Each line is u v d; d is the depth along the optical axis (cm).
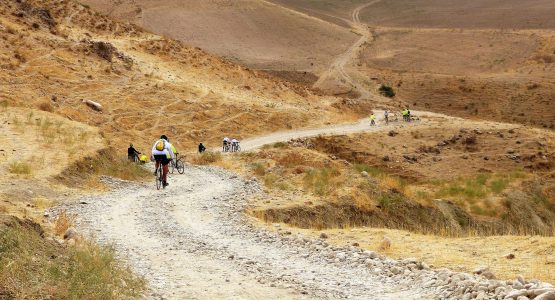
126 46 8031
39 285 756
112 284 854
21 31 6519
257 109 6900
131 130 5397
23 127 3086
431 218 2755
